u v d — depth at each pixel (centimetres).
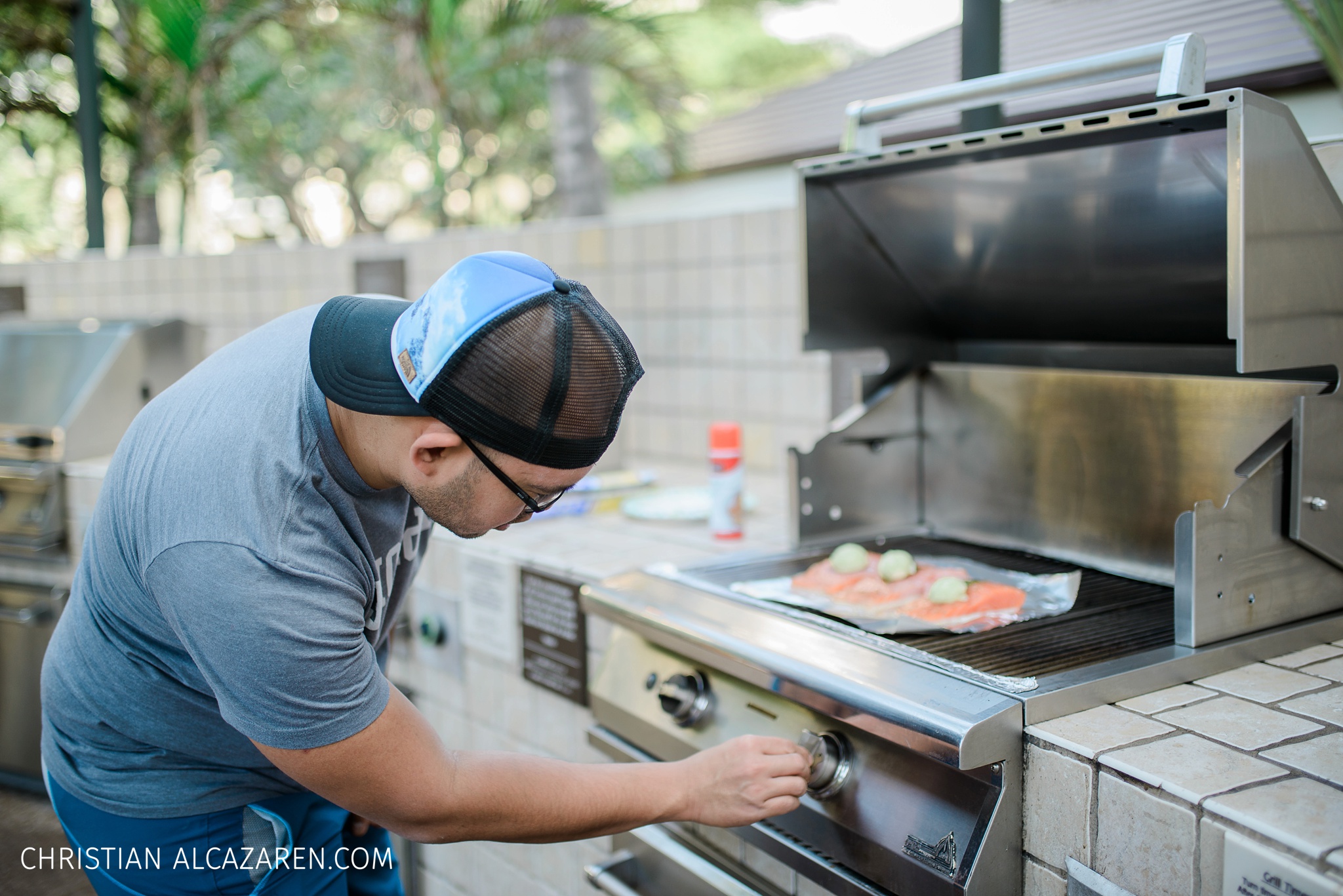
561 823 90
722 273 246
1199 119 98
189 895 111
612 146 786
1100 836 86
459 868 192
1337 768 82
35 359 285
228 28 565
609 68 509
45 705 111
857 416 163
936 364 168
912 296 164
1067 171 117
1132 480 138
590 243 282
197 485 82
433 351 76
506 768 90
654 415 273
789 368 234
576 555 167
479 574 181
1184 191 110
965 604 124
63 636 108
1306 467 109
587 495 209
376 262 339
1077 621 118
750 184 707
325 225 881
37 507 257
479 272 76
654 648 135
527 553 169
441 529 192
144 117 603
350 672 81
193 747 105
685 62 909
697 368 258
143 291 403
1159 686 102
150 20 558
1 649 265
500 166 681
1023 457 154
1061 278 138
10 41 557
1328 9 209
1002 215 132
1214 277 119
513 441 76
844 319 156
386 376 80
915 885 96
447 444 78
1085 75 111
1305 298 104
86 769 108
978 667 102
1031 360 160
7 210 984
